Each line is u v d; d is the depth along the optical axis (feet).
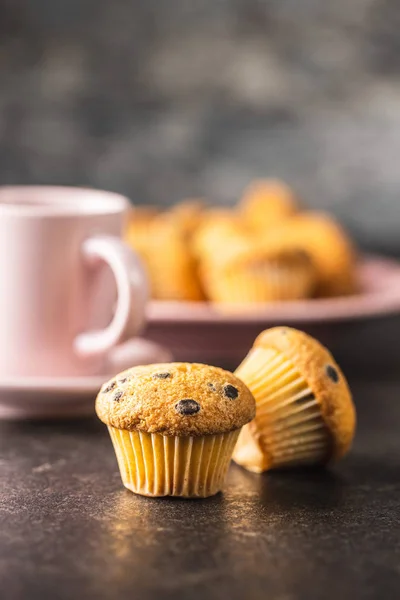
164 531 1.45
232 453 1.58
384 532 1.46
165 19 3.72
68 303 1.87
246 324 2.10
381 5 3.69
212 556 1.38
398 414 1.98
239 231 2.41
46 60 3.74
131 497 1.55
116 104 3.77
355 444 1.81
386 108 3.75
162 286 2.33
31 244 1.84
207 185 3.81
